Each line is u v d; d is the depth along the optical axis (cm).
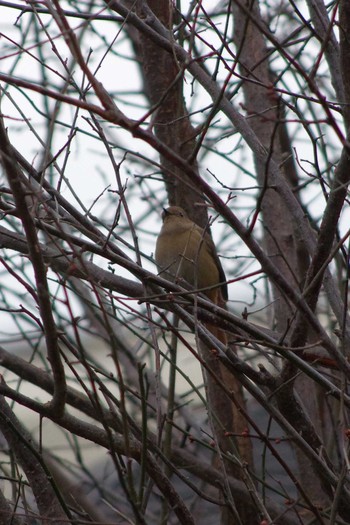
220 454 693
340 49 702
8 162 589
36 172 786
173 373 945
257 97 1180
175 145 1125
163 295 726
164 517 884
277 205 1186
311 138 763
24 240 757
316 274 725
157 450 732
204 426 1276
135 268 756
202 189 652
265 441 718
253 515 947
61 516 766
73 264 623
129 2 927
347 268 702
